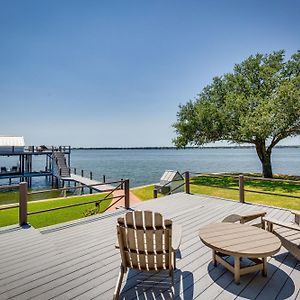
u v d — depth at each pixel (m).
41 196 19.19
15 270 3.32
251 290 2.88
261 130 15.27
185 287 2.94
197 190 13.40
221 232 3.46
